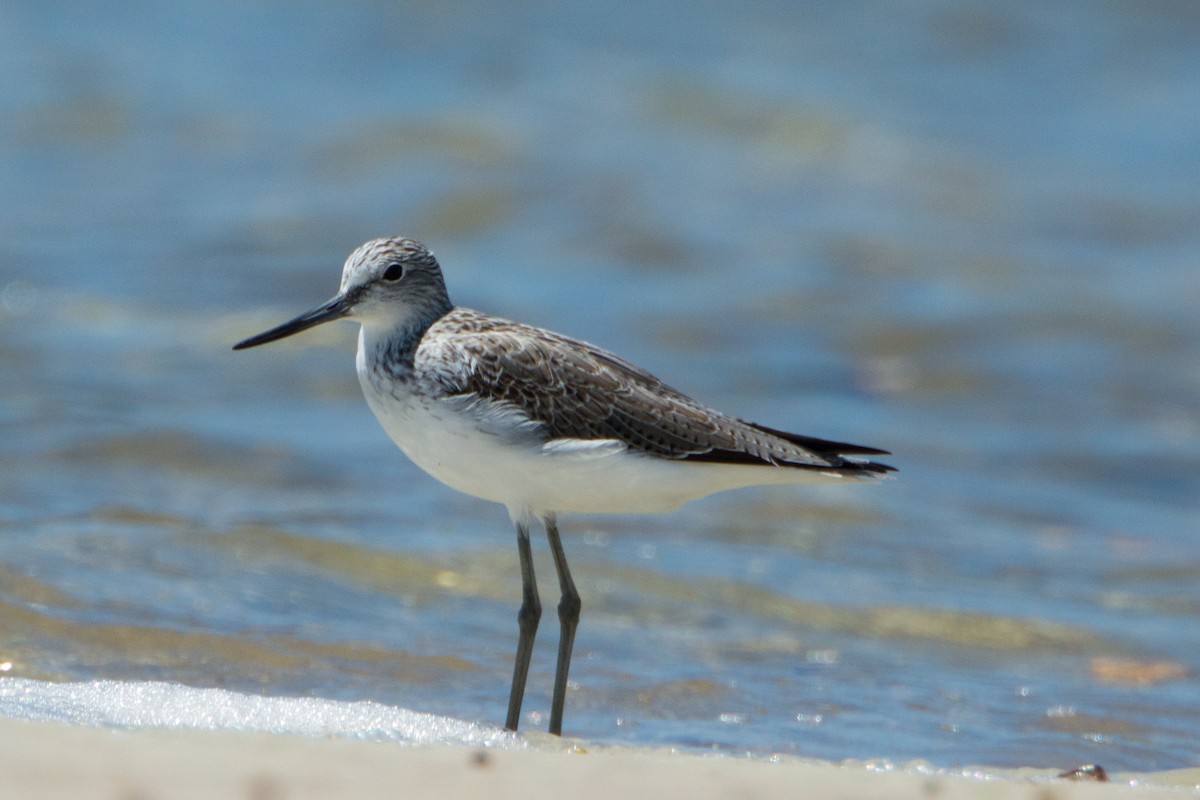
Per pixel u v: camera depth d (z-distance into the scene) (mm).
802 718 9969
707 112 27375
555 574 12586
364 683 10008
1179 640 11984
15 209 21578
